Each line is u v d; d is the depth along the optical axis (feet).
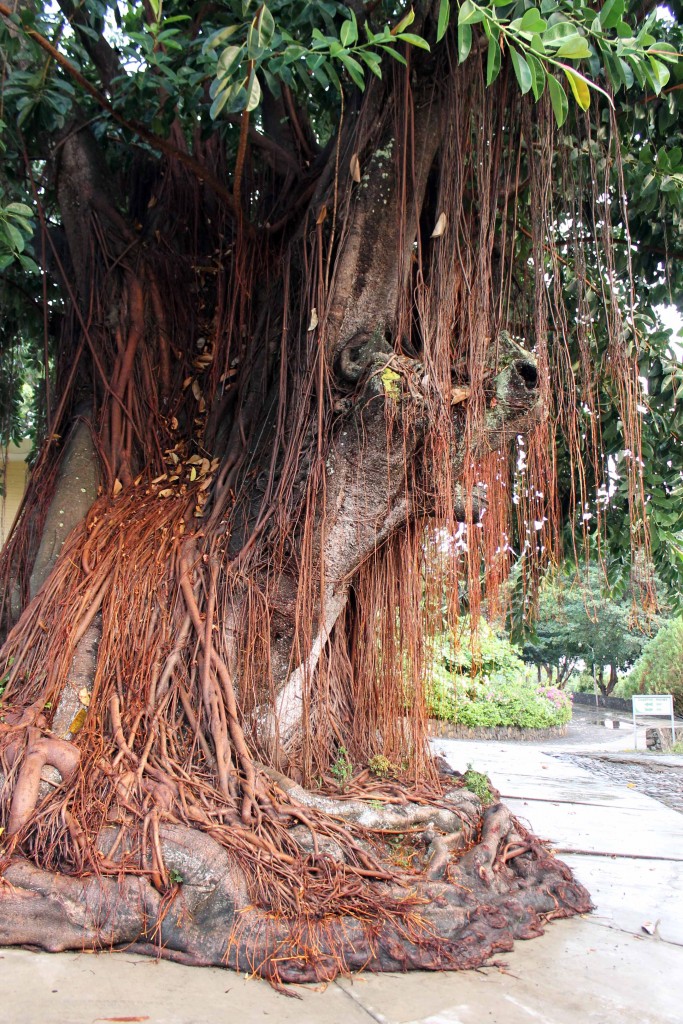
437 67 14.01
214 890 10.01
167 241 18.47
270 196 18.40
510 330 17.66
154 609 13.34
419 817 13.08
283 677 13.74
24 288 21.49
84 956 9.66
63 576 13.73
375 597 15.56
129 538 14.39
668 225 17.88
